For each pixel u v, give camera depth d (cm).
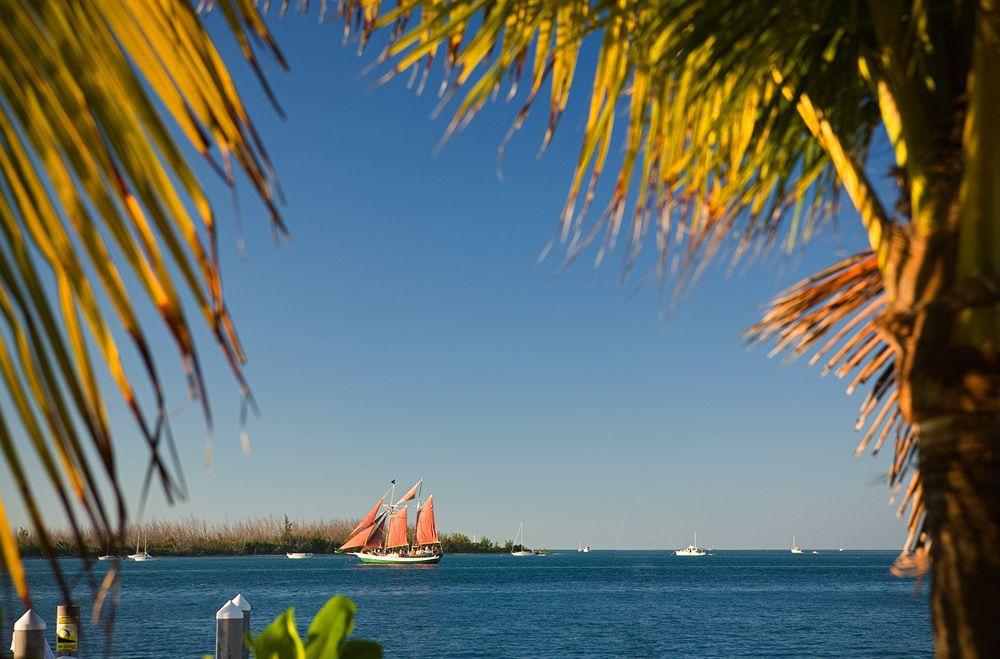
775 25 214
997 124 195
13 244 86
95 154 90
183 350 88
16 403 84
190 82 100
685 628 3947
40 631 464
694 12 210
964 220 201
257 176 103
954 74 223
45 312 85
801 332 280
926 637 3469
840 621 4266
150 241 90
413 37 215
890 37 222
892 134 233
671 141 225
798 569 14625
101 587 81
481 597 6525
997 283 194
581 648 3203
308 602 5994
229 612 516
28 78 89
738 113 253
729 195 256
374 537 11644
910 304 210
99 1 95
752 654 2992
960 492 193
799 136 274
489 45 220
